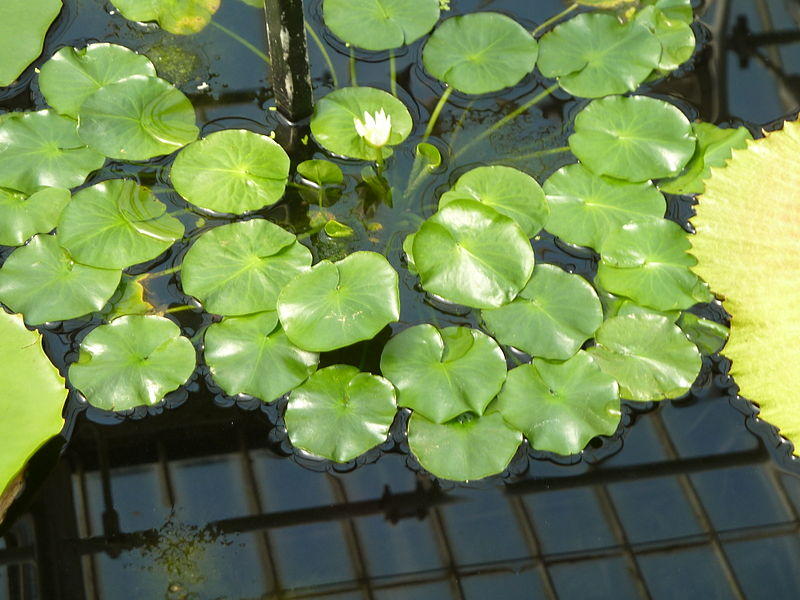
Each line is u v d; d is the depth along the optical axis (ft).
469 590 3.80
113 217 4.67
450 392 4.05
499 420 4.05
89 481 4.08
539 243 4.86
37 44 5.52
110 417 4.25
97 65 5.35
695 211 4.98
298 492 4.07
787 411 4.19
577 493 4.08
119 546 3.91
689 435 4.26
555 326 4.32
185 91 5.50
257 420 4.26
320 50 5.72
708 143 5.23
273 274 4.42
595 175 4.97
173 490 4.06
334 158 5.22
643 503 4.05
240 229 4.59
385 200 5.03
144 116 5.14
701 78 5.72
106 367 4.16
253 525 3.97
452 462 3.93
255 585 3.80
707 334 4.55
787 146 5.07
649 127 5.17
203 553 3.89
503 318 4.36
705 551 3.92
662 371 4.25
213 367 4.16
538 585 3.82
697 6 6.14
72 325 4.48
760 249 4.68
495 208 4.77
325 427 4.00
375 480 4.09
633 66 5.51
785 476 4.14
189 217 4.86
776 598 3.78
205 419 4.26
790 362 4.31
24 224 4.66
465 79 5.47
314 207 4.99
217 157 4.95
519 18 5.98
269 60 5.68
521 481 4.11
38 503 4.02
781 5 6.13
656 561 3.89
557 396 4.12
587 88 5.47
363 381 4.12
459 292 4.39
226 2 5.96
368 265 4.34
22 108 5.38
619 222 4.76
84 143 4.98
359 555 3.89
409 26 5.71
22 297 4.37
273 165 4.96
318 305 4.19
